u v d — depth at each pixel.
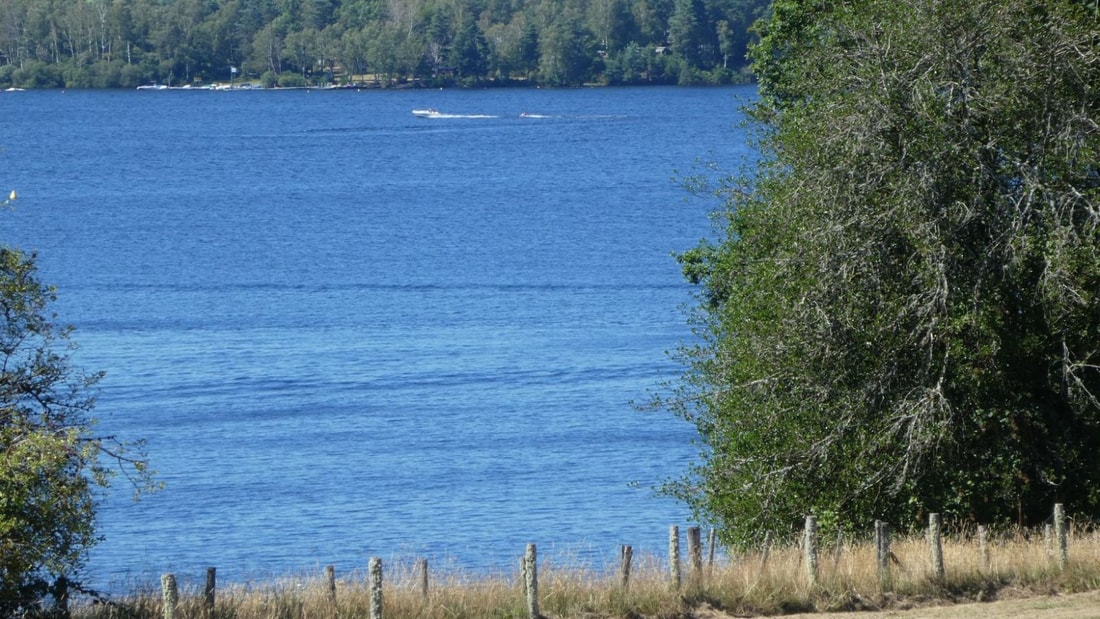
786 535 103.50
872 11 97.06
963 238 93.75
